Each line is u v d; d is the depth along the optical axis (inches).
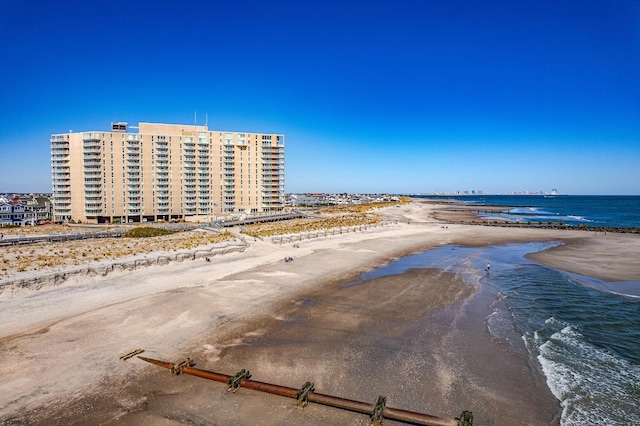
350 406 611.5
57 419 581.3
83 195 4958.2
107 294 1254.9
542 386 697.6
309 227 3511.3
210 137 5595.5
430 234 3208.7
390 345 877.2
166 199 5319.9
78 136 4923.7
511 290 1375.5
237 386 678.5
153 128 5423.2
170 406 621.9
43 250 1887.3
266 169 5959.6
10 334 907.4
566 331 962.7
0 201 5442.9
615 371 755.4
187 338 905.5
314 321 1037.8
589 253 2251.5
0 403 619.5
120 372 729.6
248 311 1114.1
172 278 1492.4
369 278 1556.3
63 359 780.0
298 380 711.1
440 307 1170.0
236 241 2433.6
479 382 710.5
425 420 573.0
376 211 6555.1
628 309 1149.7
